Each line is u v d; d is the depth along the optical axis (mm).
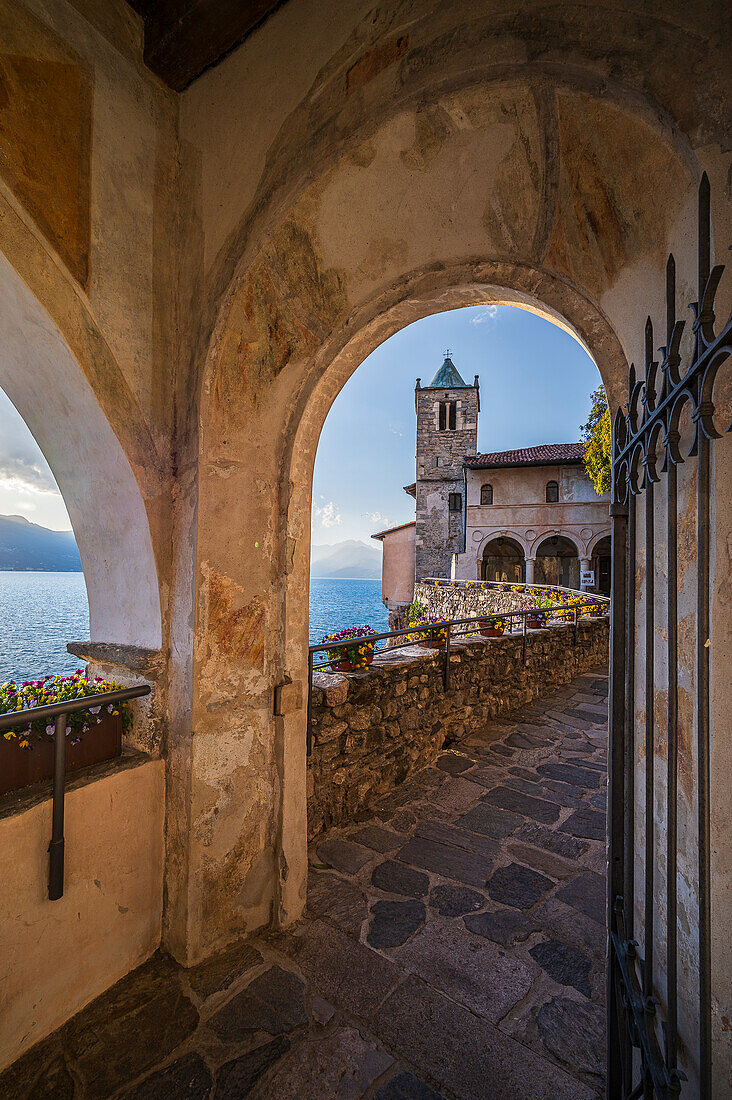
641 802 1469
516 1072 1604
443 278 1992
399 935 2203
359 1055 1647
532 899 2453
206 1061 1619
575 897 2473
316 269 2105
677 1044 1163
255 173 1969
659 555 1339
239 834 2164
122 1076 1565
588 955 2104
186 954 1999
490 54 1432
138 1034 1706
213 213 2086
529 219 1694
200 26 1953
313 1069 1598
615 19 1238
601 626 8477
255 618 2248
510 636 5516
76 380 1911
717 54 1054
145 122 2082
